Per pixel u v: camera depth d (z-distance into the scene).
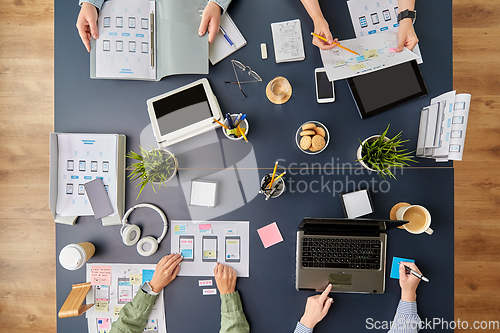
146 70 1.15
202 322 1.18
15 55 1.79
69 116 1.19
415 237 1.15
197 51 1.14
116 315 1.17
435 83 1.15
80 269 1.19
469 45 1.74
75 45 1.18
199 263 1.19
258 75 1.19
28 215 1.79
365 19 1.17
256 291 1.18
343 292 1.16
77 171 1.14
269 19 1.19
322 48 1.14
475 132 1.74
